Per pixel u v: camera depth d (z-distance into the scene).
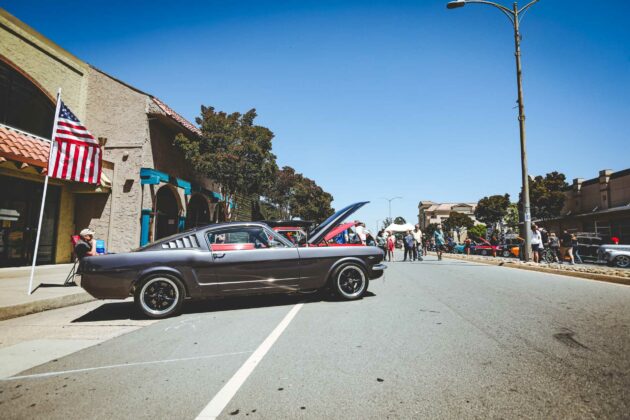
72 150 7.96
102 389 2.86
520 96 14.40
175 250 5.79
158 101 15.65
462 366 3.14
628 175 28.39
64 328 5.02
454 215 59.47
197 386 2.87
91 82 14.98
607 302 5.90
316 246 6.58
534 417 2.25
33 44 12.41
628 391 2.57
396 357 3.41
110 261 5.55
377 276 6.66
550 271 11.02
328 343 3.91
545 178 35.62
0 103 11.35
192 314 5.76
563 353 3.40
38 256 12.56
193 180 18.47
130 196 14.18
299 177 38.31
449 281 9.02
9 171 11.38
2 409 2.54
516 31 14.53
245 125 16.62
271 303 6.47
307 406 2.48
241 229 6.25
